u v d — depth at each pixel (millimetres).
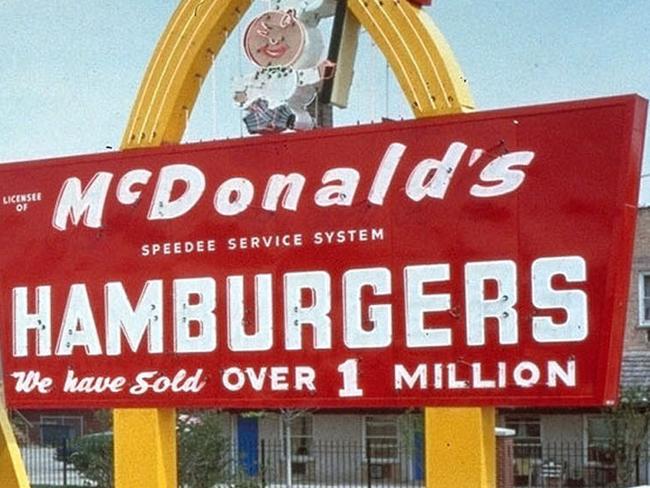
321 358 10641
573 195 9766
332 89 11219
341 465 33531
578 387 9641
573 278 9711
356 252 10555
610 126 9656
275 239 10883
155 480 11352
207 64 11703
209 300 11125
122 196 11562
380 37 10688
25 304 11906
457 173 10203
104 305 11562
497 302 9992
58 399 11703
